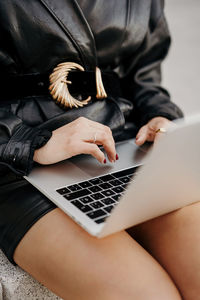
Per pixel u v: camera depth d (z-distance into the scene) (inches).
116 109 51.4
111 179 42.4
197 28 206.1
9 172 45.6
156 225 43.5
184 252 40.9
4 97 48.4
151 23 59.6
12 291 43.3
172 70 155.6
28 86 48.9
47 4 46.9
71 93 51.7
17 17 45.8
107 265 36.4
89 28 49.6
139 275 35.9
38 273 39.9
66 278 37.4
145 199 33.1
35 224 40.5
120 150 49.8
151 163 29.7
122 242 38.6
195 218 41.9
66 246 38.1
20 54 47.3
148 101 58.0
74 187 40.4
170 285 36.6
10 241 41.5
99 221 35.4
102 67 55.6
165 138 29.0
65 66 49.9
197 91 138.1
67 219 40.0
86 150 41.8
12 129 43.5
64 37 48.5
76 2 48.1
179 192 36.4
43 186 40.4
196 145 30.5
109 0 51.8
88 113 49.4
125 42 55.1
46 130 43.6
